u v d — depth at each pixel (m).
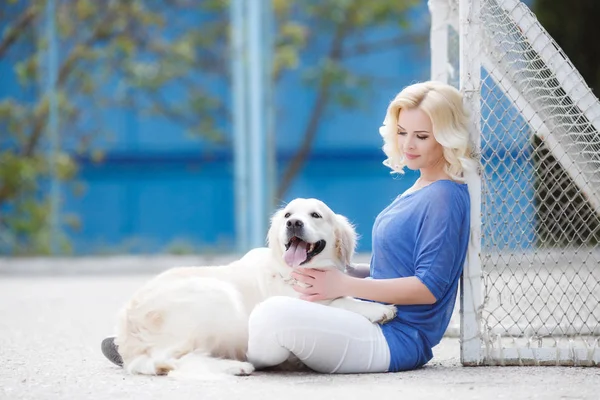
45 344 7.43
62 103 20.11
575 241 6.82
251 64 17.66
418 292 5.59
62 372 6.00
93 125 22.45
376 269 5.92
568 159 6.32
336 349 5.53
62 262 17.86
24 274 16.53
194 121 22.89
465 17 5.97
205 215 23.16
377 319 5.69
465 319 6.03
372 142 23.44
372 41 23.70
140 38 21.95
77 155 22.34
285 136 23.97
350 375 5.59
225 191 23.09
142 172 23.00
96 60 21.62
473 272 6.00
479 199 5.95
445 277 5.64
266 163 17.75
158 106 22.03
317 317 5.48
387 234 5.84
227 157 23.19
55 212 19.73
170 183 23.05
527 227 7.26
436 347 7.06
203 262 17.55
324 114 23.45
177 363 5.57
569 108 6.18
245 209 17.81
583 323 6.39
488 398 4.90
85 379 5.68
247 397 4.94
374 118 23.42
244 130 17.88
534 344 6.41
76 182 21.19
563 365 6.03
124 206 22.89
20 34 20.53
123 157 22.92
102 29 21.39
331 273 5.68
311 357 5.53
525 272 6.52
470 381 5.40
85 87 21.55
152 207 23.03
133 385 5.34
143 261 17.86
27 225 19.83
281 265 5.96
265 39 17.86
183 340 5.66
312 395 4.97
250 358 5.64
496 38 6.11
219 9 22.17
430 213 5.69
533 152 6.33
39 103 20.45
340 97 22.53
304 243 5.82
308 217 5.86
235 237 23.02
